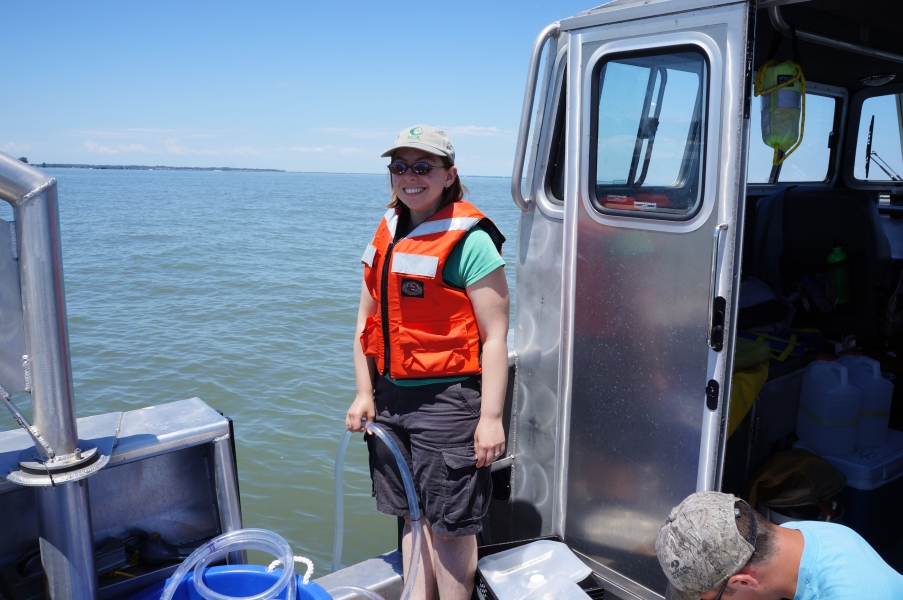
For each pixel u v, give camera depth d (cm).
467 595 228
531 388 263
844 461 289
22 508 212
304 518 578
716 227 191
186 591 213
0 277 175
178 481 235
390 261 209
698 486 207
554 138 245
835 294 369
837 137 439
